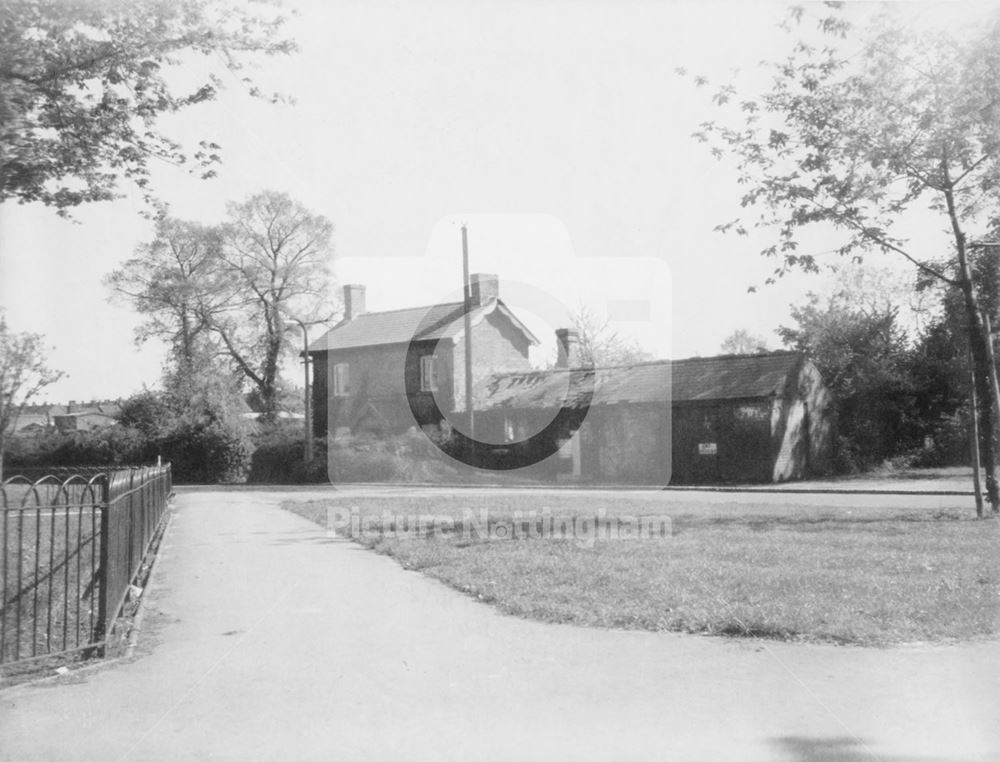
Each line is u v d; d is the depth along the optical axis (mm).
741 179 19031
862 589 9273
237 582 11164
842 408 39156
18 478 7070
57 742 5387
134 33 11164
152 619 8906
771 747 5172
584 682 6453
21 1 10109
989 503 18609
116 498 8203
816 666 6777
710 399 34906
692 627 8039
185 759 5109
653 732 5422
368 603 9617
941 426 38688
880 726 5480
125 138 12180
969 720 5551
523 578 10578
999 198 18453
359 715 5801
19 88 10023
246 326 45531
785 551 12250
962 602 8602
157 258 41469
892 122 17672
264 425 43531
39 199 11906
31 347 16141
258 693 6320
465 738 5363
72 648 7340
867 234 18453
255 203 41312
